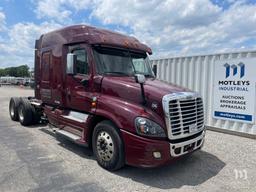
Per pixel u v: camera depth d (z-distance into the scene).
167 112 4.21
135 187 4.09
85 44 5.44
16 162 5.04
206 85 8.90
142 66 6.02
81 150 5.91
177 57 9.77
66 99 6.06
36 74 7.85
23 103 8.58
